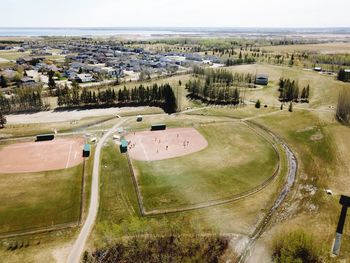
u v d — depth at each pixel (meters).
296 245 49.31
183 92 161.00
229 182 75.81
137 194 70.25
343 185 75.94
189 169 81.31
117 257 51.69
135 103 143.75
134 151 91.44
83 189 71.69
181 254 51.97
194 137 103.50
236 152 92.38
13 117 122.88
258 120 121.19
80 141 98.62
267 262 50.28
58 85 162.50
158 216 63.16
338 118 120.12
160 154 89.88
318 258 48.31
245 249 53.53
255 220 62.22
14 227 59.25
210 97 150.12
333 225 58.94
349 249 51.34
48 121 118.00
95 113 129.38
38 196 68.56
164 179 76.19
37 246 54.84
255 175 79.62
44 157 86.94
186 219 62.00
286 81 165.38
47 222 60.91
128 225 58.31
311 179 78.75
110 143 96.88
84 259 51.53
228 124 116.56
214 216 63.38
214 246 53.88
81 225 60.31
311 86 170.12
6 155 88.00
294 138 104.56
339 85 166.38
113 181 75.06
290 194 71.94
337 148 95.12
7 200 66.81
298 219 61.72
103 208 65.31
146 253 52.16
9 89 158.00
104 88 164.38
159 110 134.50
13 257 52.16
